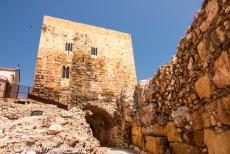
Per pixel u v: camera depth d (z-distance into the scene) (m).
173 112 5.29
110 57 23.44
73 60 21.30
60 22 22.61
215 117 3.30
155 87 7.62
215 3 3.31
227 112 2.97
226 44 2.98
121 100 17.11
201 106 3.88
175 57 5.66
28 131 6.61
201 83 3.82
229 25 2.91
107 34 24.81
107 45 24.02
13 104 12.56
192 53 4.26
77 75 20.80
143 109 9.20
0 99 14.19
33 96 15.96
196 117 4.12
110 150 11.60
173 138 5.45
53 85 19.30
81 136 7.45
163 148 6.12
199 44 3.90
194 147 4.24
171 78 5.76
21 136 6.03
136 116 10.69
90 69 21.75
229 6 2.92
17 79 20.48
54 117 8.37
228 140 2.94
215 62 3.29
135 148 10.40
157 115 7.34
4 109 11.97
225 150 3.02
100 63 22.53
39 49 20.16
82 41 22.77
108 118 19.58
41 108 13.12
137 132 10.20
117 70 23.08
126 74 23.33
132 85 22.98
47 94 18.72
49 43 20.91
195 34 4.10
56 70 20.02
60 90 19.38
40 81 18.94
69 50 21.70
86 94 20.36
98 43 23.58
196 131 4.14
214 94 3.34
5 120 10.22
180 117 4.89
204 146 3.82
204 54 3.70
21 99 14.75
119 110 17.12
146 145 8.20
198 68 3.99
